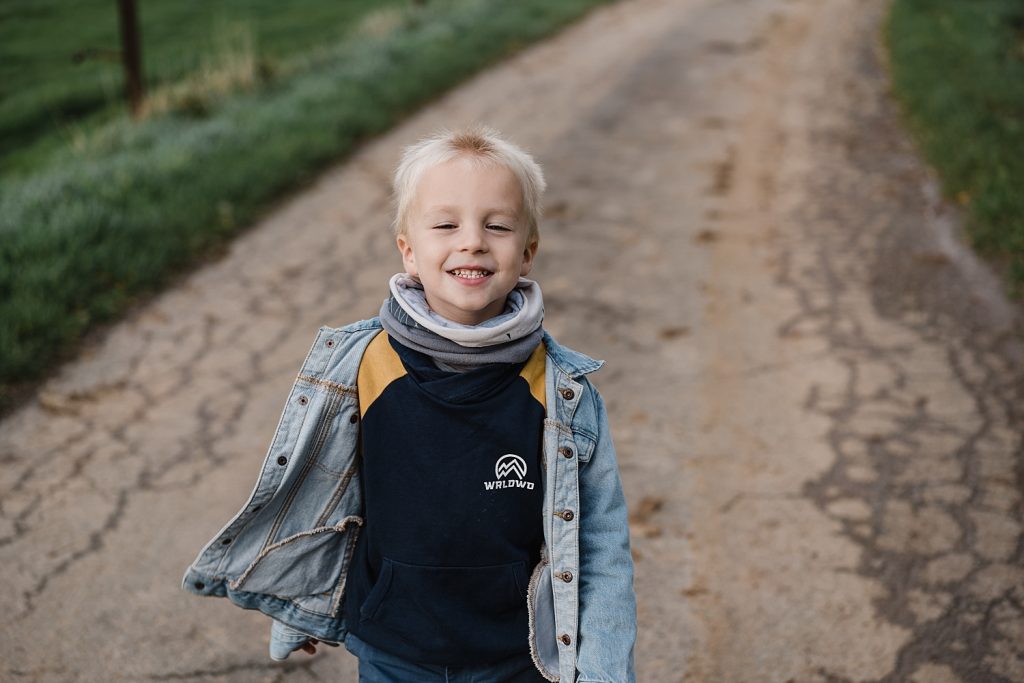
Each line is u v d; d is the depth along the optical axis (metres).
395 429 1.74
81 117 12.60
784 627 3.04
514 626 1.78
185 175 7.48
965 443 3.97
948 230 6.40
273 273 6.09
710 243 6.44
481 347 1.69
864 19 15.70
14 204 6.55
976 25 13.95
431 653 1.75
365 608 1.79
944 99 9.08
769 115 9.80
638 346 5.00
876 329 5.06
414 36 13.84
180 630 3.09
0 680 2.84
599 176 7.96
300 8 20.00
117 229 6.18
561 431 1.77
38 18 18.64
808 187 7.54
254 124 9.04
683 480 3.83
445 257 1.69
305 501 1.88
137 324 5.33
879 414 4.23
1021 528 3.43
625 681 1.73
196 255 6.37
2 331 4.75
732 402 4.42
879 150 8.41
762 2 17.69
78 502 3.73
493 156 1.71
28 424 4.27
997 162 7.09
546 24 15.19
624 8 17.47
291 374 4.79
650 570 3.31
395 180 1.82
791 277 5.81
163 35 17.19
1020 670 2.82
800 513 3.59
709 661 2.91
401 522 1.74
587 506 1.85
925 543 3.39
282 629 2.04
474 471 1.72
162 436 4.21
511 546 1.76
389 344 1.78
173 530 3.57
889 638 2.97
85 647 2.99
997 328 4.95
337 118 9.30
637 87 11.20
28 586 3.26
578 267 6.05
